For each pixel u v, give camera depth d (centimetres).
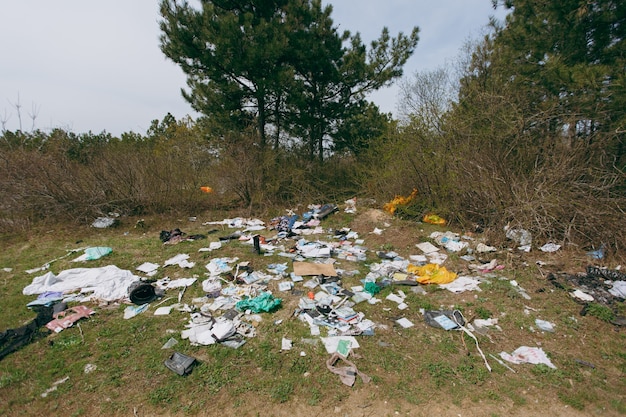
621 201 630
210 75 1010
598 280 535
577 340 399
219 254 653
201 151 1099
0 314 441
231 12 1017
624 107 641
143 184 959
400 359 360
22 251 670
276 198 1057
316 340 388
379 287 518
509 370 347
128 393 312
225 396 309
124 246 703
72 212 866
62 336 392
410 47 1218
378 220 852
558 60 691
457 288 514
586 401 312
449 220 823
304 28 1070
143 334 398
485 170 744
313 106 1217
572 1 675
